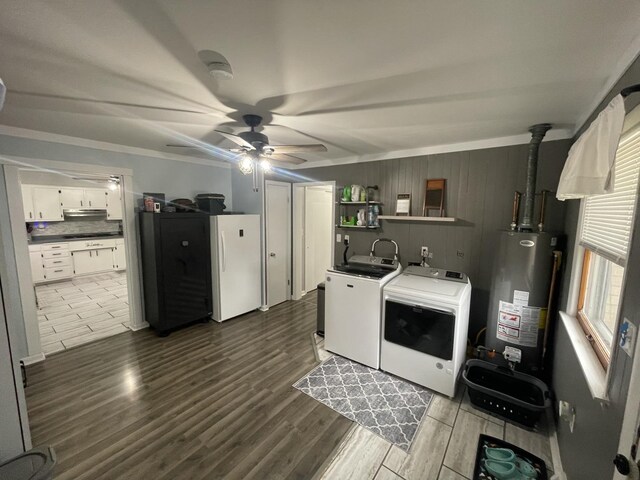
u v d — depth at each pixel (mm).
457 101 1843
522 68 1414
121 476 1670
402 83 1591
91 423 2068
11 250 2711
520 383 2332
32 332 2859
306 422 2111
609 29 1089
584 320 1846
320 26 1101
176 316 3504
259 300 4305
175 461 1772
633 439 870
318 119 2229
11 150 2627
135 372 2715
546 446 1901
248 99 1823
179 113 2119
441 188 3082
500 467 1685
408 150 3312
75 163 2986
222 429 2031
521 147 2676
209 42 1214
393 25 1090
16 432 1076
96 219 6832
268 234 4332
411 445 1915
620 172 1340
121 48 1261
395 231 3482
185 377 2645
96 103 1918
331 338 3068
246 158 2336
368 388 2506
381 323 2736
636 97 1137
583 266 1970
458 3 961
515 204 2619
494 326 2523
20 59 1350
